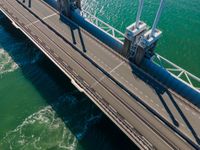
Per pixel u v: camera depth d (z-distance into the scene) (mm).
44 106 87375
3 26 121375
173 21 117062
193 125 71312
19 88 93188
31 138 78750
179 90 81188
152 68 86562
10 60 103625
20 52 107062
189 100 79062
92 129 80000
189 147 67312
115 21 120375
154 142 68438
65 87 92875
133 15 122125
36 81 95562
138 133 69875
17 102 88750
